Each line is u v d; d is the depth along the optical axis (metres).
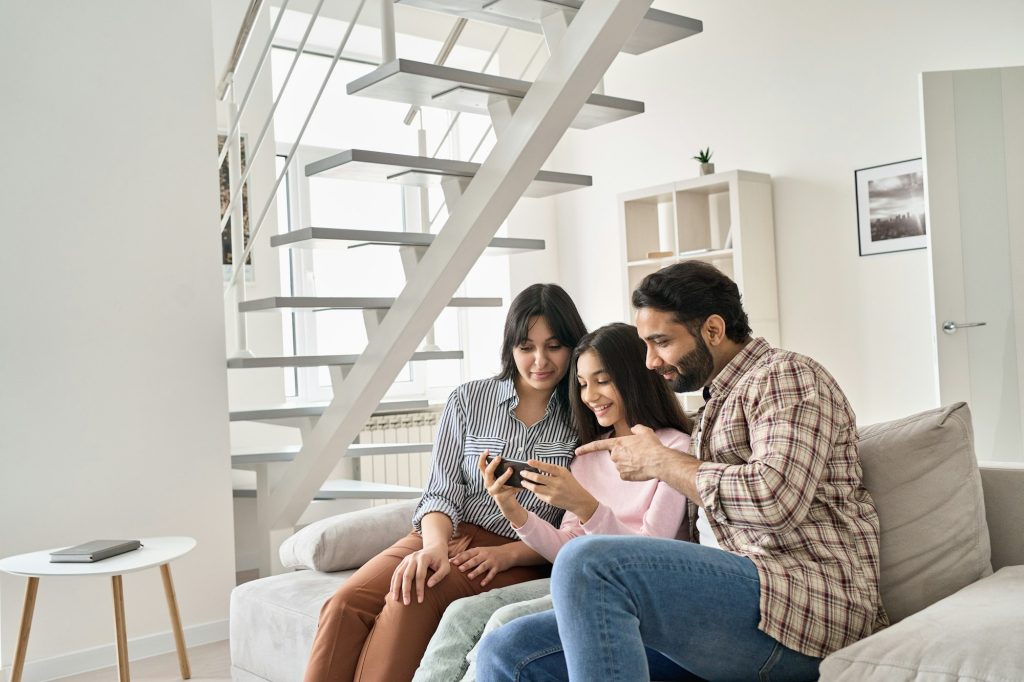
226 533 3.26
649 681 1.50
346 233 3.06
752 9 4.97
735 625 1.46
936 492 1.63
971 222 3.94
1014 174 3.88
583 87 2.71
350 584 2.04
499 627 1.66
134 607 3.07
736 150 5.07
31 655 2.87
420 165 2.96
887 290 4.47
